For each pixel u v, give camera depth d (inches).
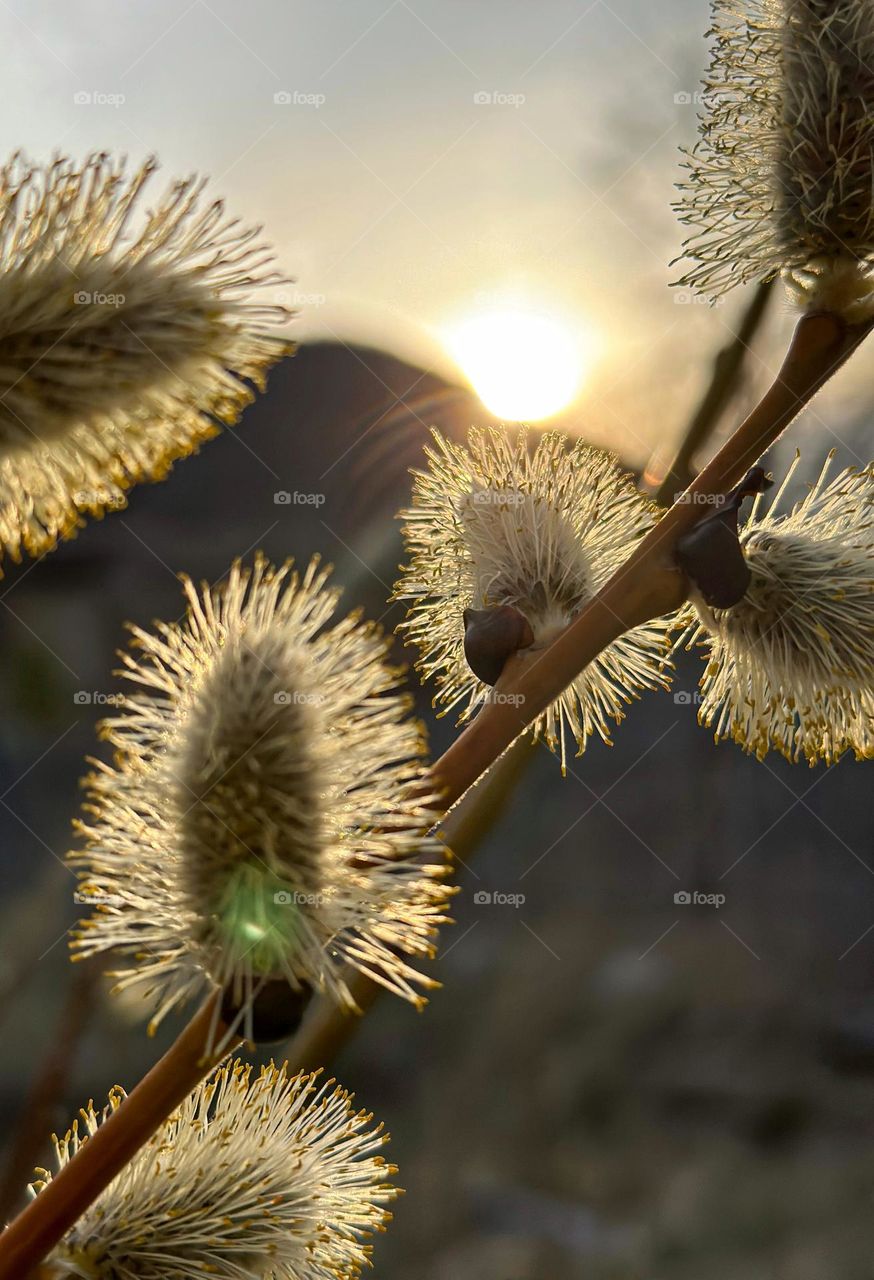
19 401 5.6
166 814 5.6
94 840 5.6
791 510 7.8
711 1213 28.6
